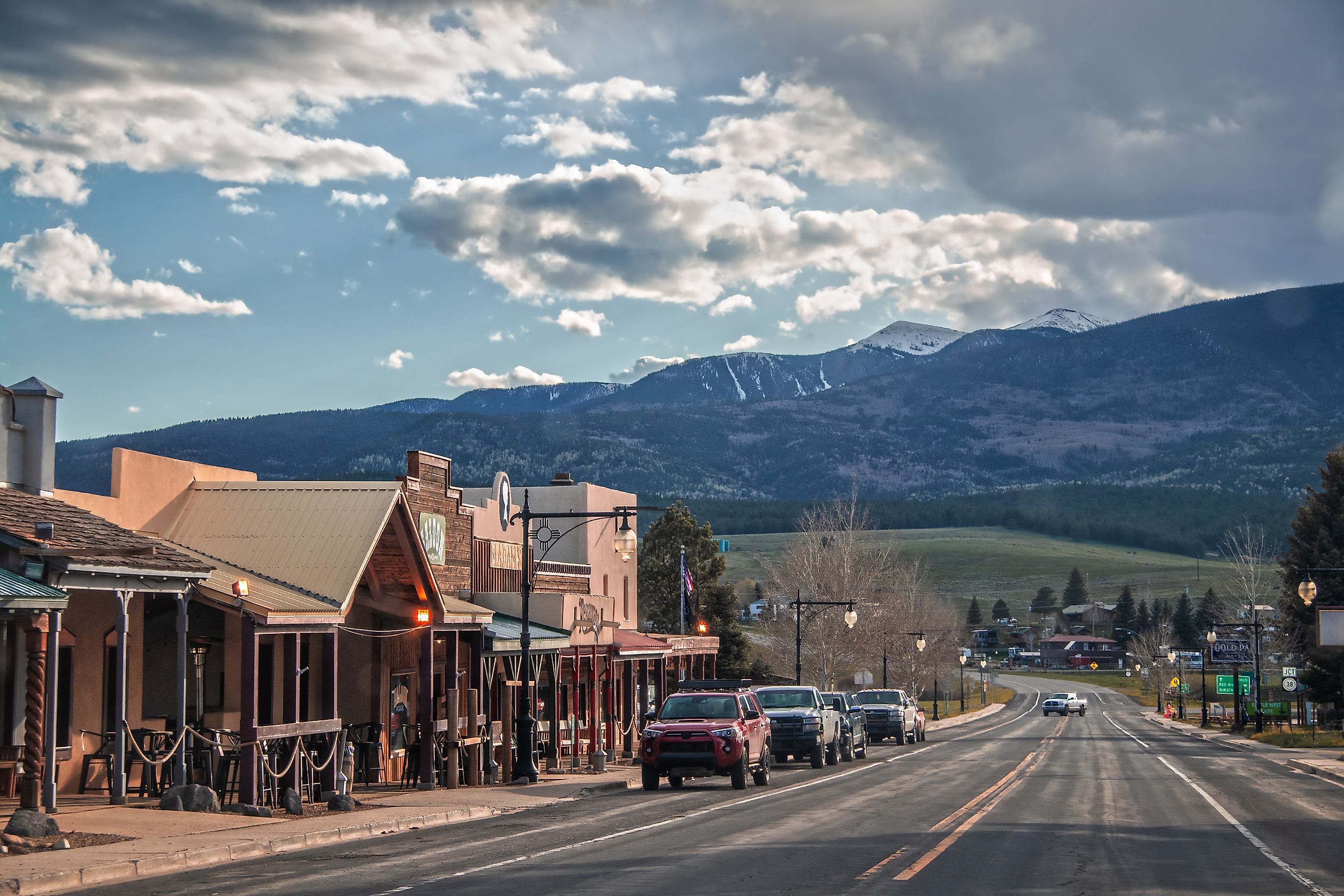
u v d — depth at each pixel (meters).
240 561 46.31
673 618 153.75
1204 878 27.80
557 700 65.69
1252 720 145.75
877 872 27.67
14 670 38.59
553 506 89.56
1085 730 145.62
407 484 58.31
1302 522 141.12
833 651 146.00
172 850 29.59
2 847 28.66
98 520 39.16
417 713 59.09
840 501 164.00
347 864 29.44
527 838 35.16
